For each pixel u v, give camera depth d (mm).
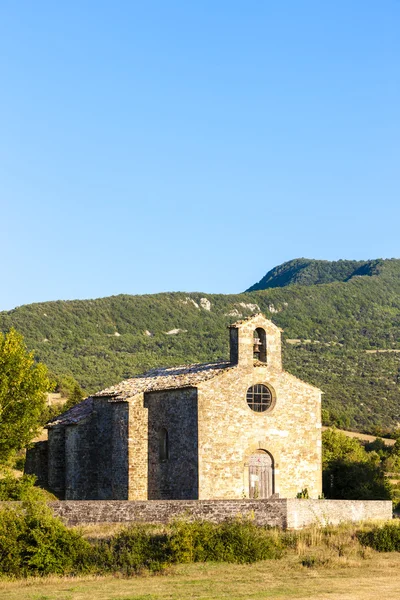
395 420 159500
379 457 120062
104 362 189875
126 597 35094
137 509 48531
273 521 48000
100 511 48781
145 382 66188
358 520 51000
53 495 66875
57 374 164000
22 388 61094
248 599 34594
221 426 60375
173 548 42469
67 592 36531
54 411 110750
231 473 60250
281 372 63188
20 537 42094
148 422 63750
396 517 57094
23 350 62875
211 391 60438
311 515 49156
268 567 41344
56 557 41656
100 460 67188
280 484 61719
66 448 69438
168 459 61844
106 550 42312
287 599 34625
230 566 41531
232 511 48062
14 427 60031
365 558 43594
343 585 37406
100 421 67750
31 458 71938
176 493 60844
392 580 38531
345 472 68812
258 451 61688
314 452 63469
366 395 173375
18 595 36000
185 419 60781
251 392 62281
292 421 62969
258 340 63188
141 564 41469
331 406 160250
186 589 36719
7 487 60125
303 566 41469
